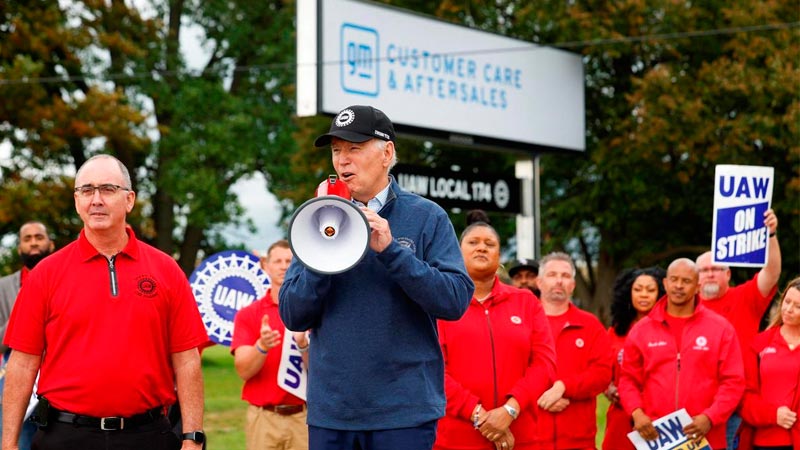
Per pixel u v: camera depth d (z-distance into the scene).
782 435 7.28
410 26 14.40
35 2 27.33
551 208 23.91
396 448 4.19
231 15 33.69
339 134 4.25
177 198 30.19
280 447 7.16
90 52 29.36
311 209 3.95
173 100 30.89
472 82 15.23
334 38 13.39
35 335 4.94
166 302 5.06
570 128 16.72
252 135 32.03
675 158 22.42
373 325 4.21
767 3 21.22
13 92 25.61
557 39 22.14
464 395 6.35
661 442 7.27
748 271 22.73
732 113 22.11
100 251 4.98
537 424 7.05
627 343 7.64
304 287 4.17
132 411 4.95
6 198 25.34
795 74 20.20
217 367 23.80
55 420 4.93
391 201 4.36
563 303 7.77
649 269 8.52
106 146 30.52
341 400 4.21
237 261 8.48
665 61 22.66
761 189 7.72
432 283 4.11
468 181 14.36
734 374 7.24
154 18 31.53
